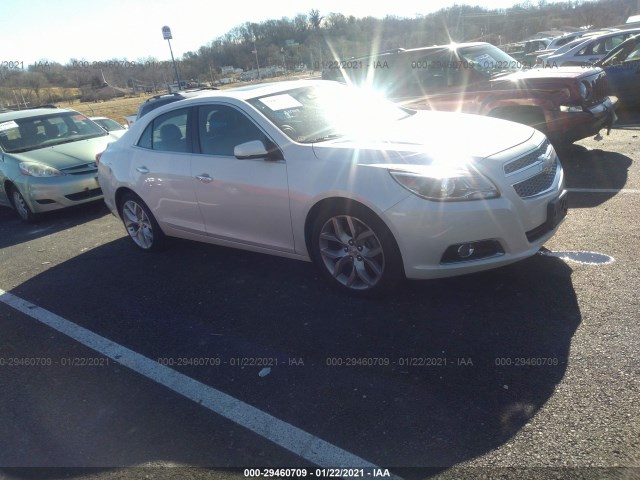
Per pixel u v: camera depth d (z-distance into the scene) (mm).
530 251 3627
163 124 5133
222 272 4887
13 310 4664
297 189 3955
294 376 3172
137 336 3918
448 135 3975
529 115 7191
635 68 10031
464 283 3992
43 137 8539
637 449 2324
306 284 4371
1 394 3381
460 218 3391
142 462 2633
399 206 3471
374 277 3846
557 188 3869
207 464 2564
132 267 5352
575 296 3621
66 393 3309
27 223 7941
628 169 6547
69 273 5434
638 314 3303
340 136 4285
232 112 4492
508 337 3266
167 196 5062
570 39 21562
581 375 2836
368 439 2590
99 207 8258
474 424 2590
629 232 4562
